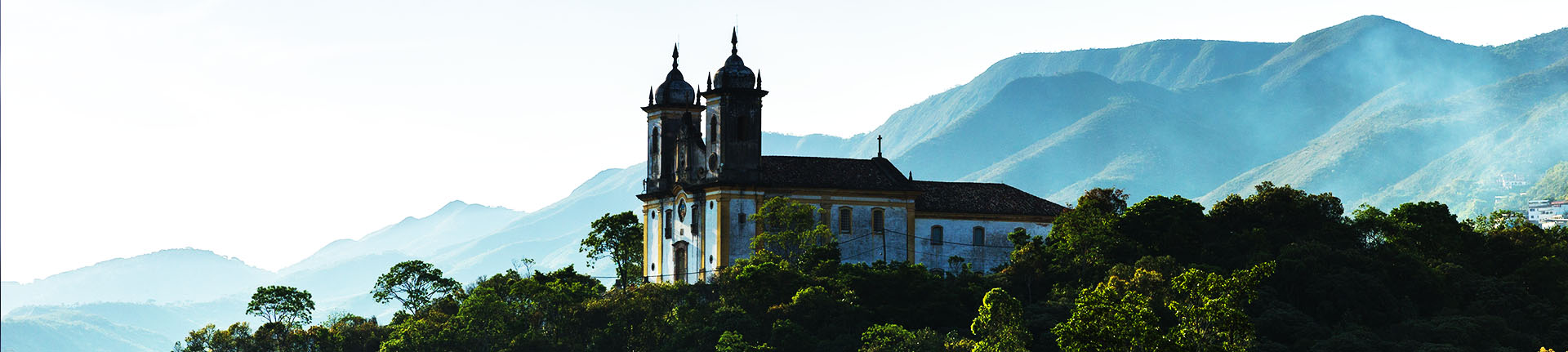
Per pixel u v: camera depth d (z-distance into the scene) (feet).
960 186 519.60
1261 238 482.28
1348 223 510.99
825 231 468.75
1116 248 474.49
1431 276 466.70
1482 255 510.58
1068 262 469.98
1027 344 365.20
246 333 488.44
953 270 495.41
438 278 533.96
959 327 435.94
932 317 435.94
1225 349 253.65
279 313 497.87
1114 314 260.42
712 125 486.38
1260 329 430.61
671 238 506.48
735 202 476.13
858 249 488.44
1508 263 507.30
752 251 472.85
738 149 479.00
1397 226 509.76
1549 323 454.81
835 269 453.17
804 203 483.92
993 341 362.94
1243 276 256.32
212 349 479.00
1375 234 507.71
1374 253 489.26
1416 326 435.94
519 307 467.52
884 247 491.31
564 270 518.37
